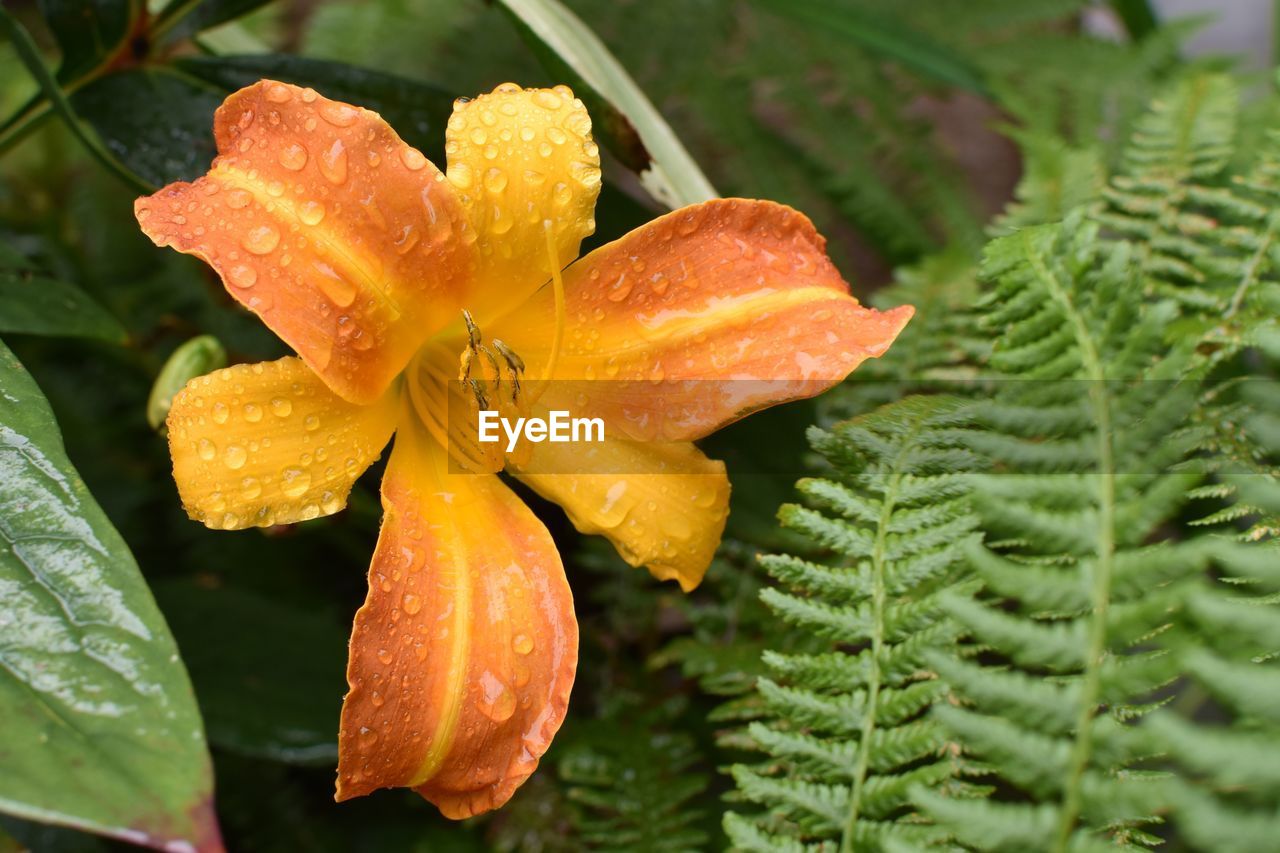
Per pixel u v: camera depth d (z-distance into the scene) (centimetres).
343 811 54
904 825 42
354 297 44
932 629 44
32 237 60
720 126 62
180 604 53
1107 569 41
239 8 51
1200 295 48
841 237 63
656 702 53
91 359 59
